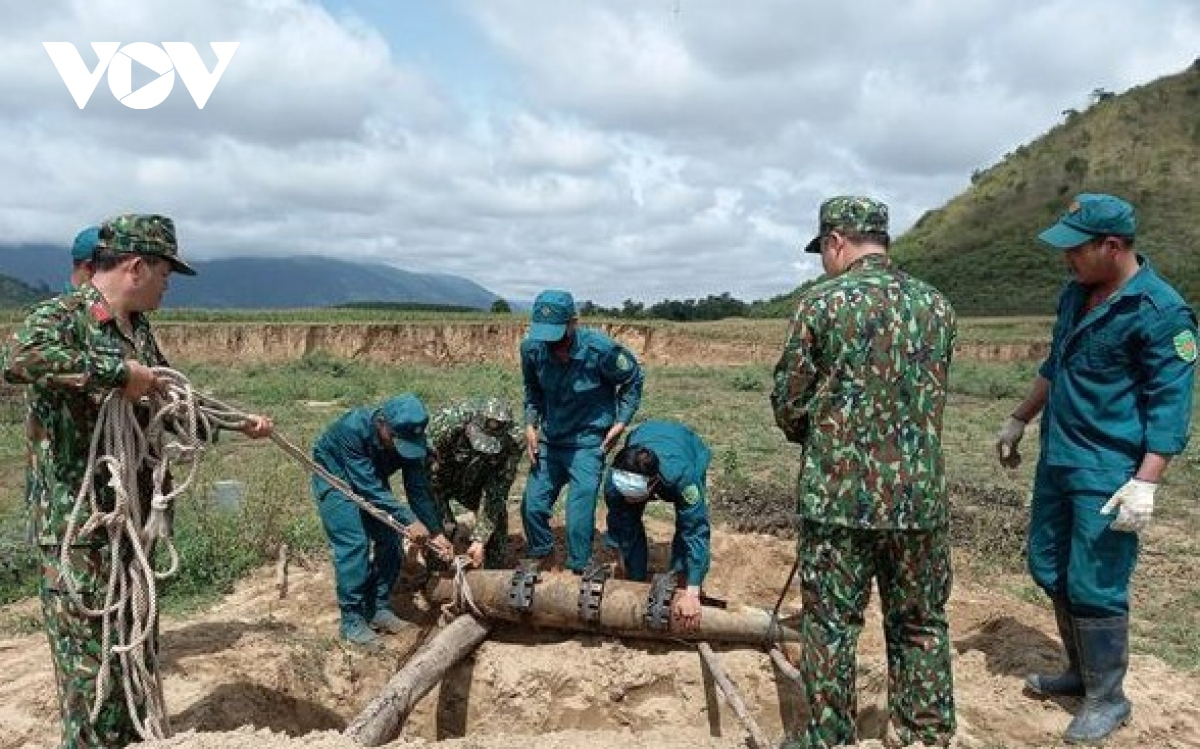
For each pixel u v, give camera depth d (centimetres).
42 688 488
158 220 382
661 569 692
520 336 3691
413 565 661
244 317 4116
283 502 807
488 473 639
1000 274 7431
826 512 374
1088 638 439
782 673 542
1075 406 434
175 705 481
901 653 396
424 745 416
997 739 457
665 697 552
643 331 3791
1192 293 5962
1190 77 9569
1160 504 998
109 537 378
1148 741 440
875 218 391
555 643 590
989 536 845
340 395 2217
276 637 563
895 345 369
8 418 1602
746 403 1989
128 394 371
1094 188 8406
